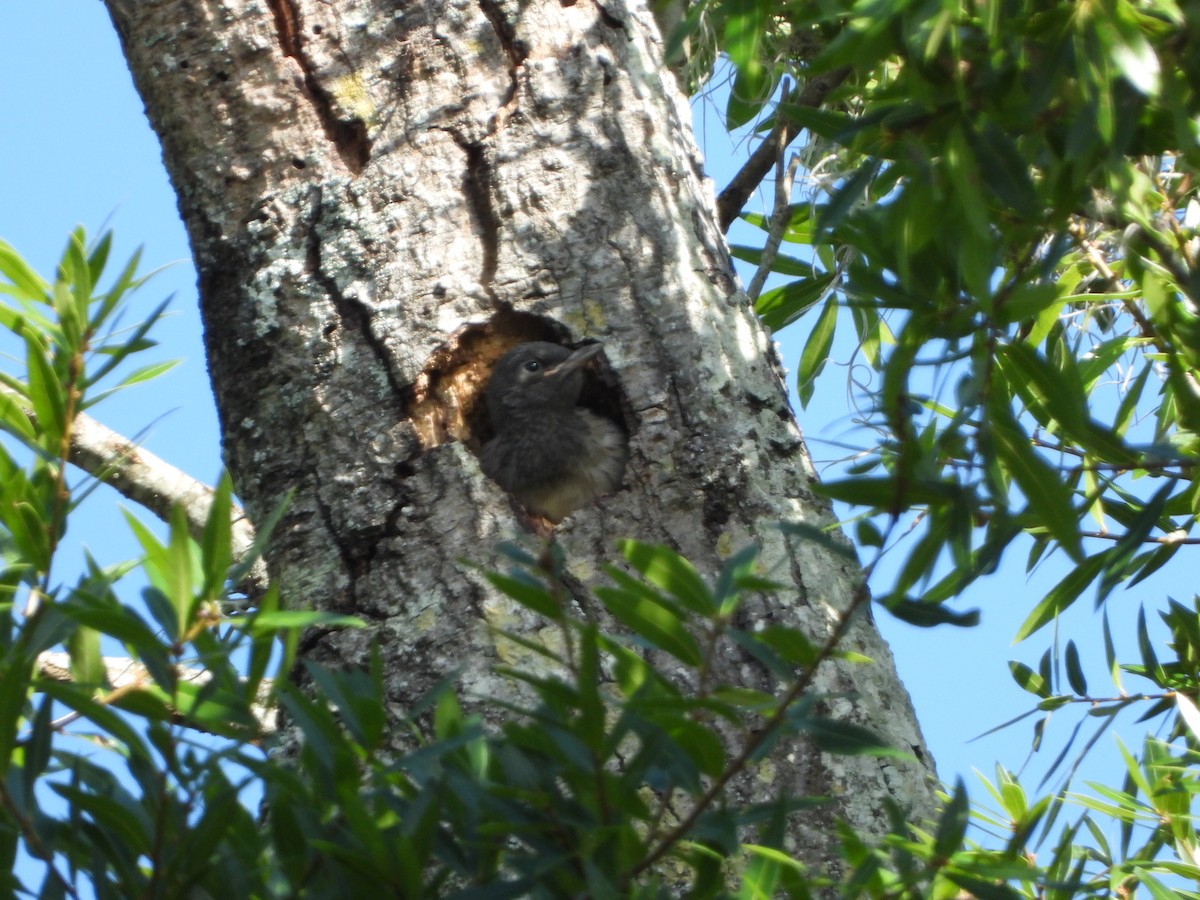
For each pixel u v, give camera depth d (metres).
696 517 7.71
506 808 4.48
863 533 4.80
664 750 4.51
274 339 8.35
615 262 8.41
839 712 7.04
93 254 6.17
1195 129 5.34
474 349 8.38
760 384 8.22
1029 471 5.32
